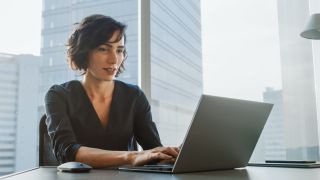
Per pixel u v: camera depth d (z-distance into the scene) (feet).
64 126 4.38
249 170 3.24
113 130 5.19
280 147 8.86
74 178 2.51
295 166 3.64
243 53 9.02
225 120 2.91
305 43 9.23
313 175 2.68
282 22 9.21
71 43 5.49
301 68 9.16
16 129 7.81
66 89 5.15
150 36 9.12
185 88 8.99
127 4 9.08
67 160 3.89
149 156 3.36
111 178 2.49
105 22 5.27
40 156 4.92
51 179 2.46
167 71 9.14
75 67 5.53
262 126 3.34
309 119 9.06
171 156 3.41
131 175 2.72
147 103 5.73
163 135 8.89
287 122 8.97
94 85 5.29
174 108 8.93
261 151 8.71
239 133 3.12
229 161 3.21
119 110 5.35
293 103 9.05
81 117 5.06
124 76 8.73
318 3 9.30
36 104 7.95
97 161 3.62
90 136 5.05
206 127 2.80
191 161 2.87
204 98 2.67
